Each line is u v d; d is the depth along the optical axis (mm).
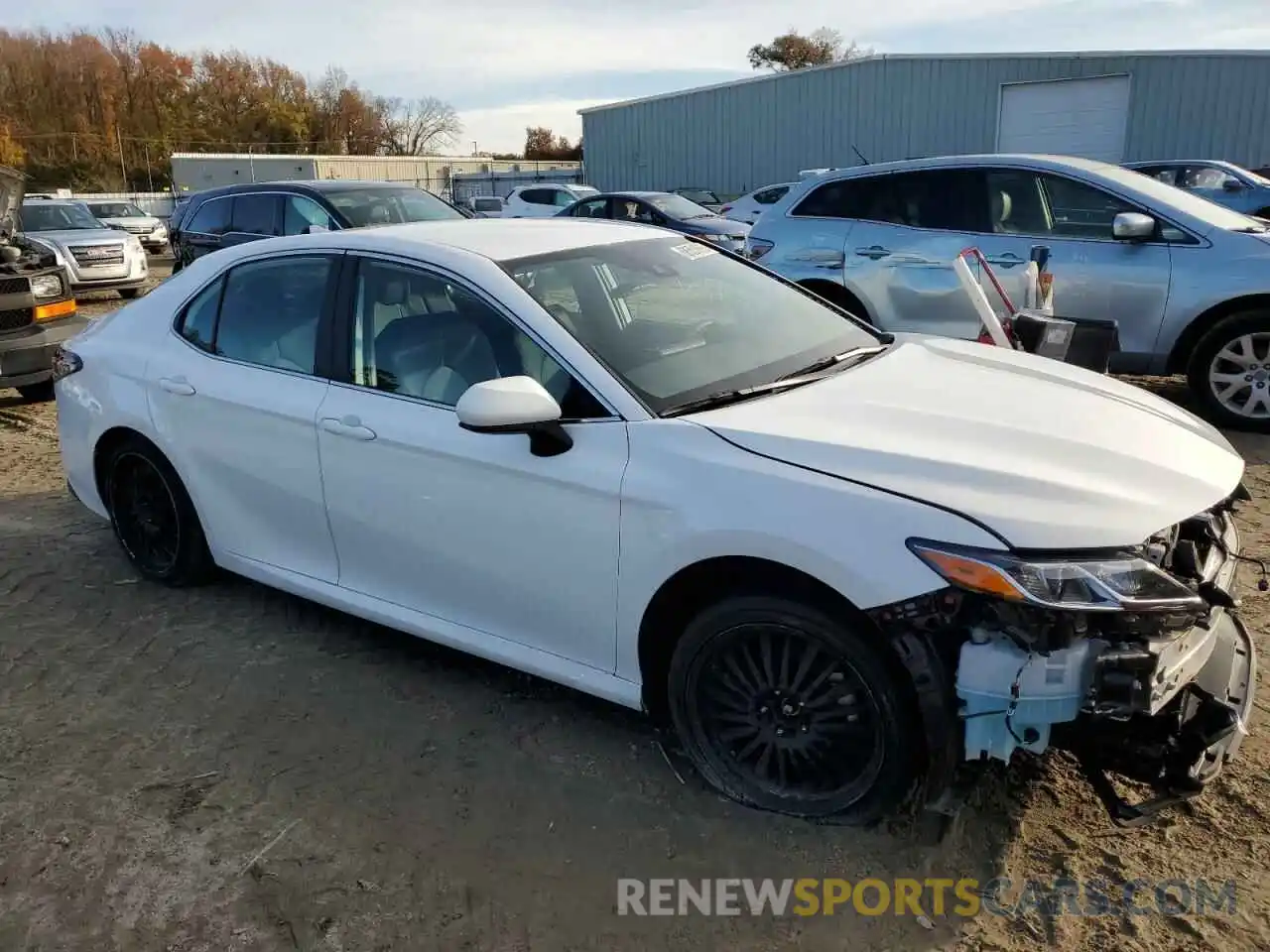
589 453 2953
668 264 3865
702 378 3203
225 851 2828
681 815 2914
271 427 3775
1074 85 26047
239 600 4449
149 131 77812
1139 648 2381
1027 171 6984
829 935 2473
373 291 3607
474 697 3604
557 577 3078
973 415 2955
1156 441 2891
